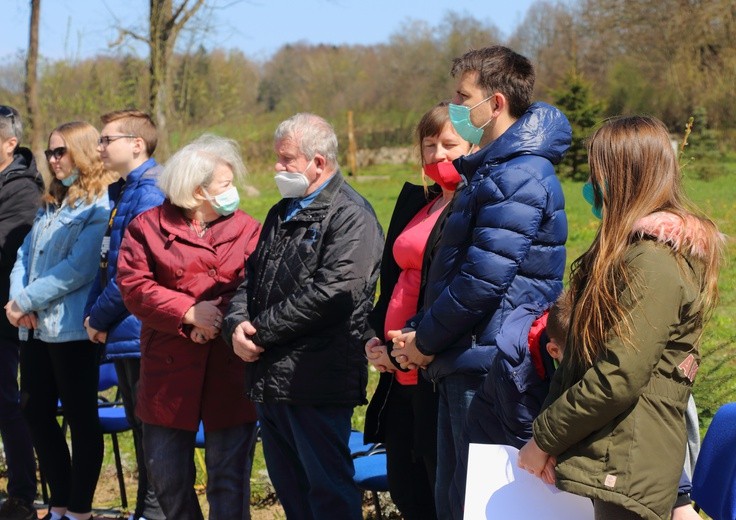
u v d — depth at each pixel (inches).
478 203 127.2
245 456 162.7
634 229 99.7
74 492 192.9
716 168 877.2
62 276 187.9
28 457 206.4
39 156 675.4
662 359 99.7
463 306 124.2
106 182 195.8
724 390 179.0
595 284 99.4
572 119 1082.1
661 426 99.0
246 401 161.8
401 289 149.1
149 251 161.8
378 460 176.4
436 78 1551.4
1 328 203.8
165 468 160.9
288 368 149.6
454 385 131.2
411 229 149.3
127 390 184.2
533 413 116.9
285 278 150.8
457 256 129.9
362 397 154.3
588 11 1309.1
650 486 97.6
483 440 123.5
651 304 96.0
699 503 115.0
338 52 1630.2
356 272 149.2
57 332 187.8
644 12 1219.9
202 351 159.2
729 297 318.7
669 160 102.3
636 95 1190.9
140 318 160.4
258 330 148.2
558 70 1366.9
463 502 127.0
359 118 1562.5
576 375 102.7
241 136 1092.5
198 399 158.6
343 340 150.9
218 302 161.6
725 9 1117.7
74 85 729.0
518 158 126.5
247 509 163.5
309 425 151.2
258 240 160.7
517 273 125.5
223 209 163.5
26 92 681.6
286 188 153.1
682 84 1134.4
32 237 200.1
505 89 132.6
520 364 117.4
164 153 733.3
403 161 1513.3
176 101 770.8
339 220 150.7
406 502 157.9
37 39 675.4
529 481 109.0
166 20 727.1
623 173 102.0
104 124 185.0
